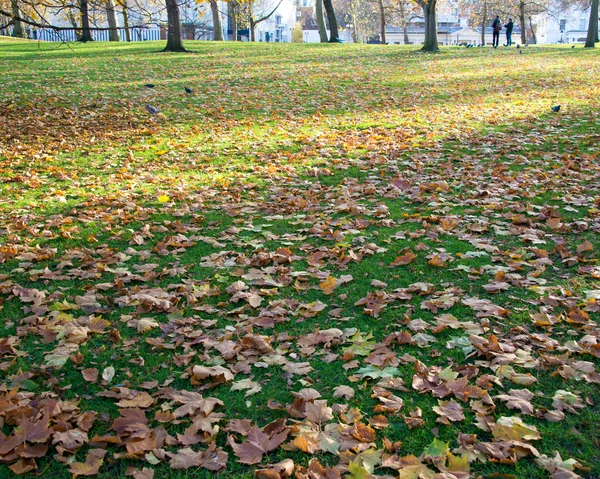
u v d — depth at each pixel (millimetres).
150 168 8047
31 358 3443
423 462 2504
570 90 14359
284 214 5980
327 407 2861
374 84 16047
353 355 3340
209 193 6758
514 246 4887
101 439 2674
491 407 2842
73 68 19125
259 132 10203
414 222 5570
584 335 3473
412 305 3926
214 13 37156
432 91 14719
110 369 3264
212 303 4094
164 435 2717
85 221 5824
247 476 2484
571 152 8086
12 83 15750
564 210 5691
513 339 3432
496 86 15414
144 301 4004
